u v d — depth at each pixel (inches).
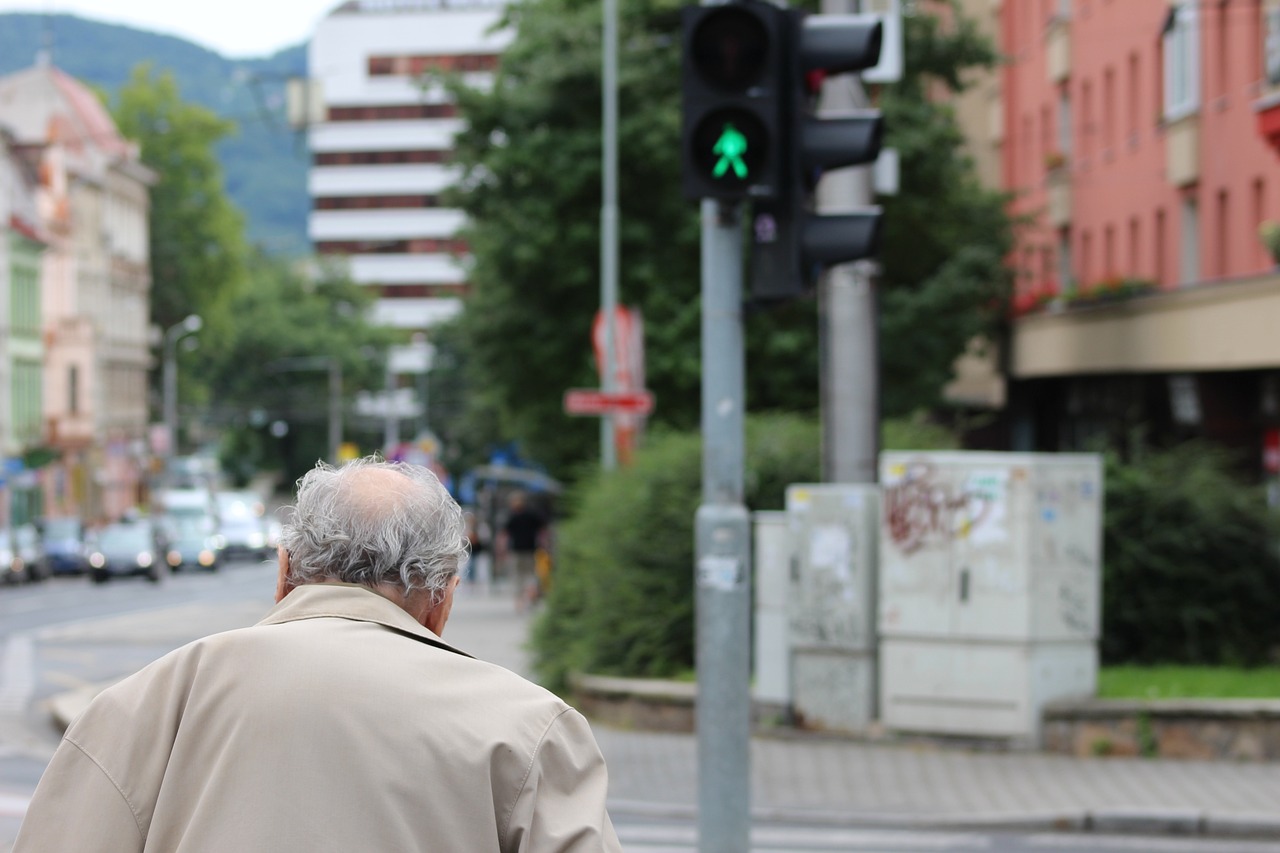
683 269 1416.1
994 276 1408.7
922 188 1363.2
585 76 1389.0
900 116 1347.2
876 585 608.4
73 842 119.7
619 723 670.5
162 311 4288.9
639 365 1061.8
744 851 335.9
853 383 655.1
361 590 129.3
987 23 2112.5
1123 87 1560.0
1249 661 673.0
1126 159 1551.4
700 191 320.2
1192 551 671.1
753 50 319.0
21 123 3981.3
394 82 6205.7
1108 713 558.3
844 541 606.9
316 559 130.3
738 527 340.2
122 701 125.3
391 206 6235.2
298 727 119.3
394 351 5098.4
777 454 743.7
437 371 4458.7
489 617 1392.7
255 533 3262.8
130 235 4077.3
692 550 703.1
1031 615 567.5
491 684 125.6
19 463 3171.8
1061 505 572.4
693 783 553.9
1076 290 1517.0
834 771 549.3
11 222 3304.6
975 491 575.2
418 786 118.0
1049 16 1835.6
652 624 698.8
